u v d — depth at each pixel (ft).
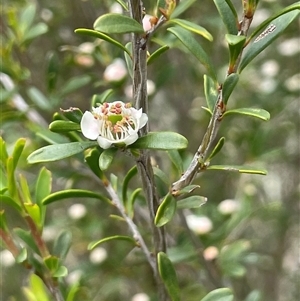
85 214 1.49
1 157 0.79
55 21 1.51
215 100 0.75
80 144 0.70
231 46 0.69
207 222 1.20
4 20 1.41
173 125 1.74
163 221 0.71
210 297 0.75
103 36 0.70
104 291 1.45
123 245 1.46
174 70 1.30
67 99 1.52
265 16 1.45
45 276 0.80
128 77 1.21
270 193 1.89
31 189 1.22
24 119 1.21
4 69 1.19
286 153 1.65
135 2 0.68
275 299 1.77
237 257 1.23
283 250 1.80
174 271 0.74
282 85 1.54
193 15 1.51
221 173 1.71
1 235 0.80
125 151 0.69
